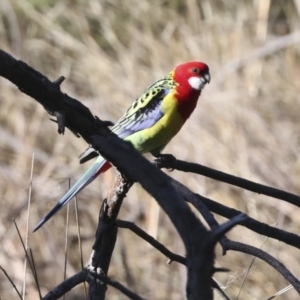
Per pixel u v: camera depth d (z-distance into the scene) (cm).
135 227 474
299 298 997
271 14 1612
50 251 1109
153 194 300
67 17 1546
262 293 993
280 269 407
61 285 450
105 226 472
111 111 1303
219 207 469
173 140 1193
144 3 1532
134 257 1089
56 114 395
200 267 289
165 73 1360
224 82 1326
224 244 420
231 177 520
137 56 1414
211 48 1411
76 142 1306
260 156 1188
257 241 1056
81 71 1424
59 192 1189
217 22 1455
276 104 1315
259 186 513
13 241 1113
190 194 434
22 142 1328
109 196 469
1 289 1027
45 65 1495
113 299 1032
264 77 1379
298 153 1198
